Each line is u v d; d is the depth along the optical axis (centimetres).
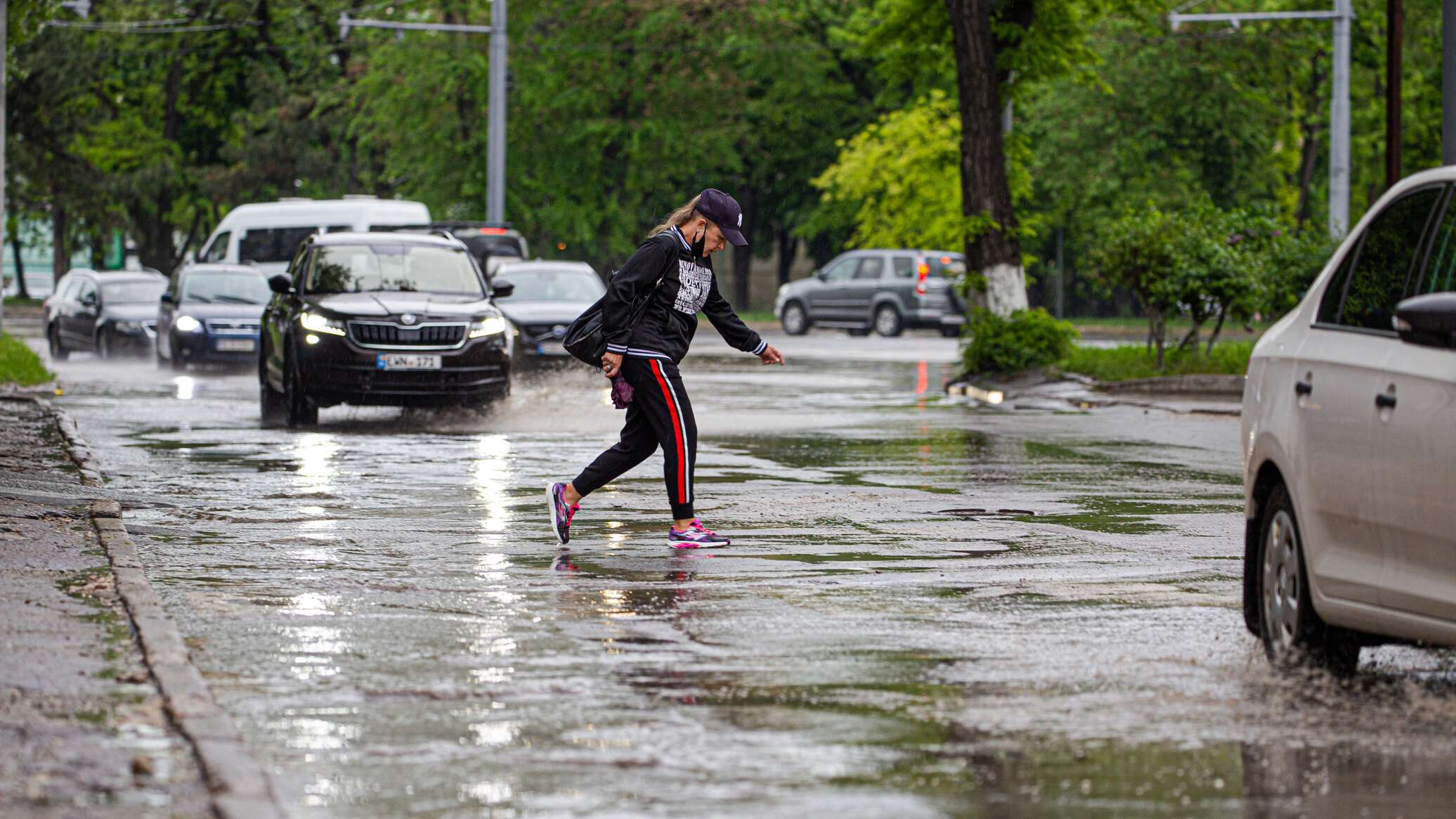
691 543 2848
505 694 1791
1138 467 4153
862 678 1878
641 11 15175
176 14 16662
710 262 2889
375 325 5194
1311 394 1894
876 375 8050
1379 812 1402
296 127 16175
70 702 1656
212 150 18388
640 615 2239
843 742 1606
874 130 12606
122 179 16512
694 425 2855
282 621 2180
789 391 7000
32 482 3416
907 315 12356
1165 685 1847
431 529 3039
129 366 8662
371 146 16275
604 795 1434
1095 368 7000
